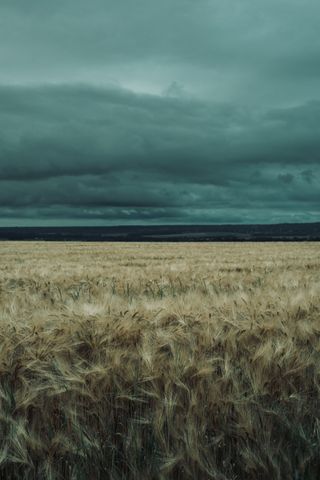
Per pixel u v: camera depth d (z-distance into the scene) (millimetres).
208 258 24125
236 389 3359
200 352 4105
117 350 3963
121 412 3326
